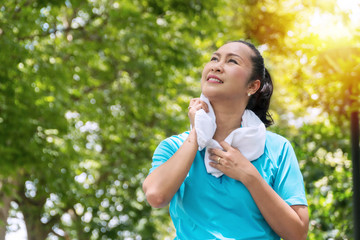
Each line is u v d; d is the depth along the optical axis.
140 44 11.97
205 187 2.28
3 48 9.73
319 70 5.23
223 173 2.28
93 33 12.23
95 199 15.62
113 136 13.91
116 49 12.13
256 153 2.34
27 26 10.57
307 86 6.34
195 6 11.52
